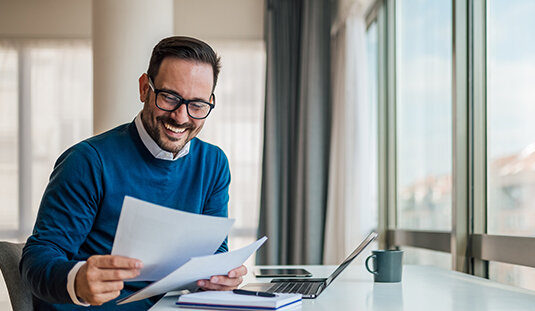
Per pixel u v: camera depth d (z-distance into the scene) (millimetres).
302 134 4258
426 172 3025
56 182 1439
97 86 3264
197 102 1430
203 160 1657
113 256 1159
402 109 3434
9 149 4617
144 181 1535
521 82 2059
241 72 4664
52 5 4688
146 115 1479
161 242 1177
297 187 4250
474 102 2449
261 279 1749
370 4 3820
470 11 2451
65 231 1402
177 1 4711
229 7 4711
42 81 4652
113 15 3238
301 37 4355
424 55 3027
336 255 4027
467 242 2461
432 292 1495
